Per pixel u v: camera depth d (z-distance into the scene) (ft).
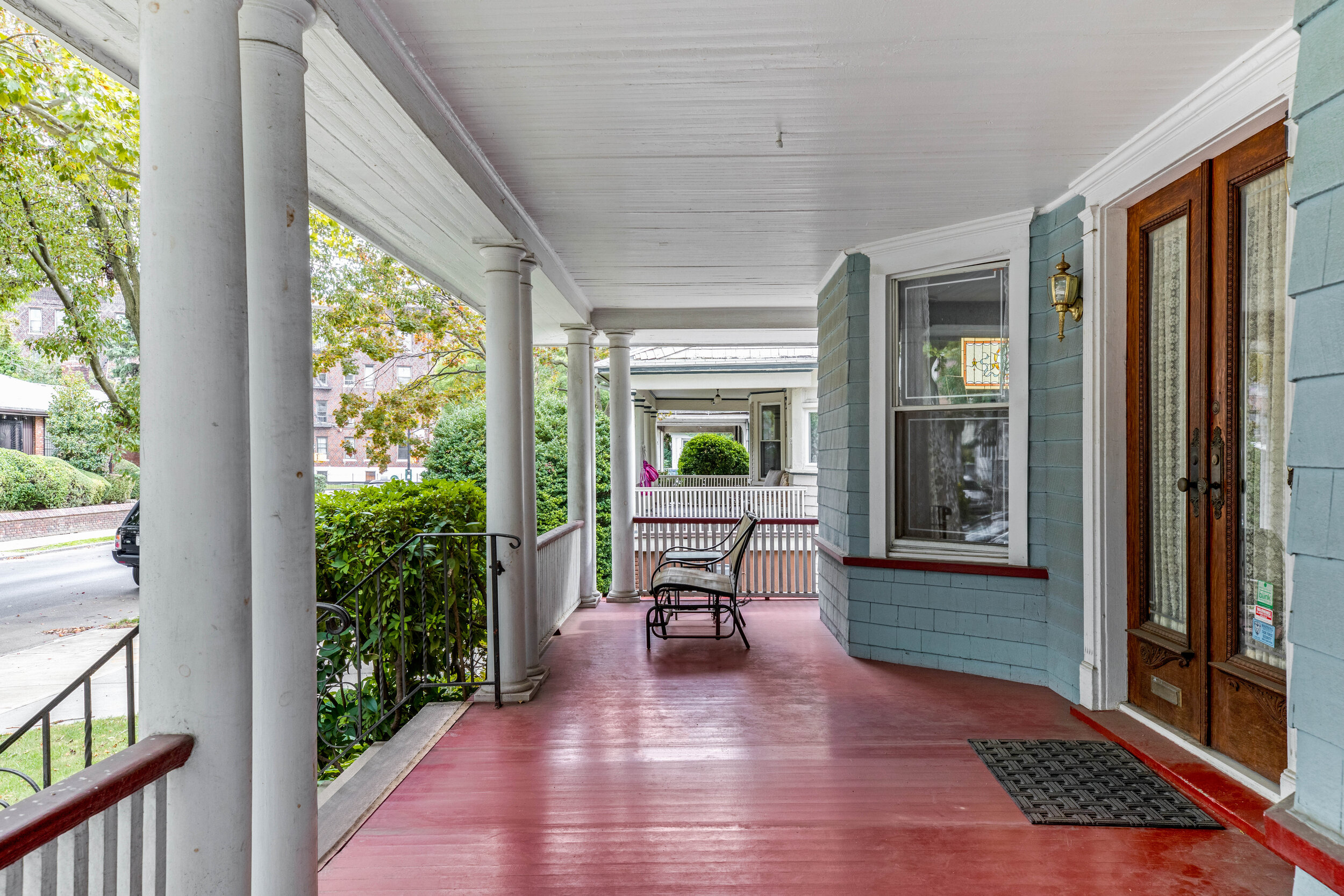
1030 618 15.85
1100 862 8.74
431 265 17.47
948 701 14.74
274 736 6.95
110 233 29.40
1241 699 10.34
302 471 7.06
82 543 57.31
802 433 55.62
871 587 18.24
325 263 38.47
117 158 22.93
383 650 14.90
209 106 5.51
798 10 8.20
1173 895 8.07
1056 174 13.52
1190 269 11.23
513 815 10.04
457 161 11.14
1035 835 9.36
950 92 10.27
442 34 8.64
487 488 15.05
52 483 65.98
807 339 30.19
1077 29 8.68
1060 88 10.16
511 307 14.71
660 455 90.68
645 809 10.16
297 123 6.94
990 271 16.71
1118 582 13.42
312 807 7.21
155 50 5.47
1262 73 9.20
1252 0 8.13
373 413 43.19
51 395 75.87
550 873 8.59
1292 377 5.52
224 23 5.62
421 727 13.39
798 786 10.87
